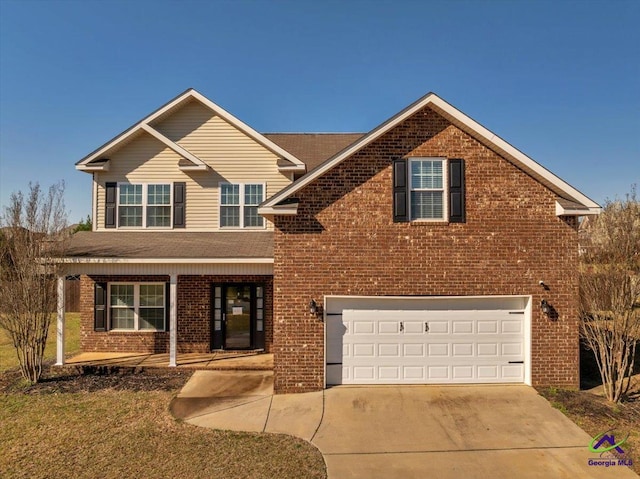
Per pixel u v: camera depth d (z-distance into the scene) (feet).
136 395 32.96
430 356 34.58
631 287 30.91
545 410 29.50
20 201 37.50
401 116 33.94
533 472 22.08
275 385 33.45
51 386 35.12
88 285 45.73
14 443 24.84
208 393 33.32
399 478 21.45
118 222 47.29
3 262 37.09
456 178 34.14
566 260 34.04
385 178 34.27
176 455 23.43
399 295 33.94
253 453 23.75
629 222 31.55
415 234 34.01
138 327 45.57
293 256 33.94
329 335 34.53
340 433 26.40
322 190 34.19
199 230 47.60
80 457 23.16
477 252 34.01
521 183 34.24
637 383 34.63
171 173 47.85
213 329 45.57
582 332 36.24
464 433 26.37
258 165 48.47
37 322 36.45
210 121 48.80
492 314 34.68
